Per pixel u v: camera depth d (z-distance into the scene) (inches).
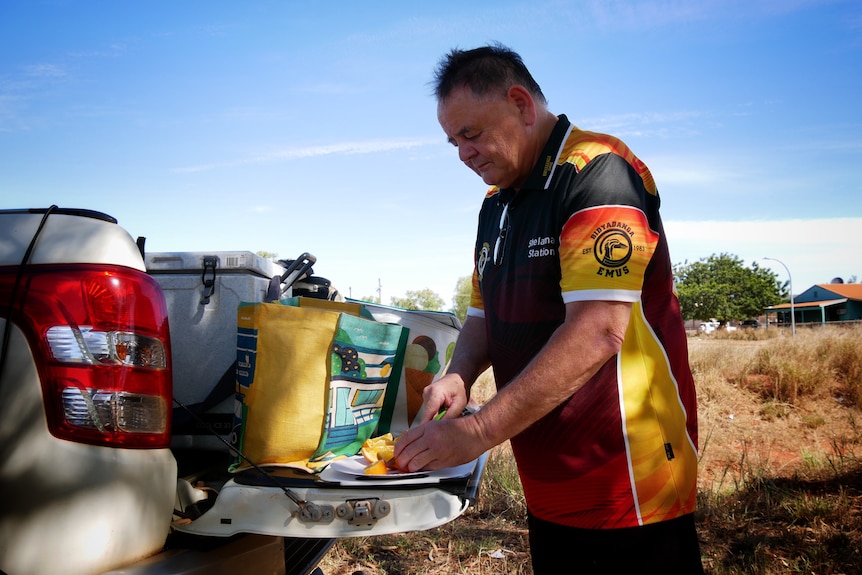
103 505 62.1
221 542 71.0
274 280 100.0
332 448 82.0
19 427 61.9
